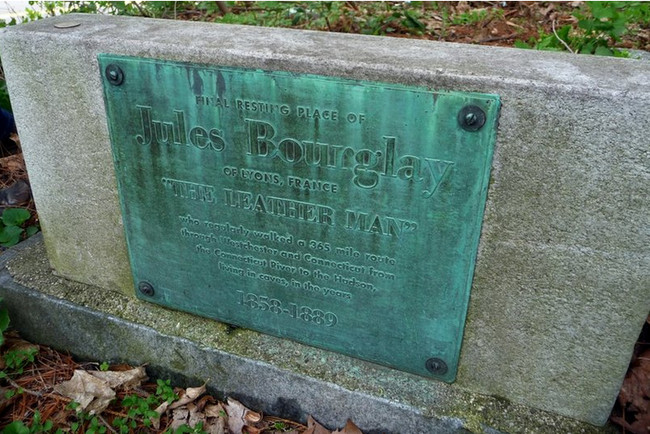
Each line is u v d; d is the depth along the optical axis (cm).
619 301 156
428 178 158
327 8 379
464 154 151
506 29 371
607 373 168
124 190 202
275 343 210
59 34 186
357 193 168
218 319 217
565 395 177
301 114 163
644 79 140
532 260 160
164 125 183
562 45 291
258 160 176
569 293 161
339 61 155
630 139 137
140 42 175
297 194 176
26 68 196
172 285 216
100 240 223
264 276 198
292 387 202
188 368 219
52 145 209
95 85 189
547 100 140
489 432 179
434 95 147
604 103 135
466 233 162
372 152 160
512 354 177
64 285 239
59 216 225
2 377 223
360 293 186
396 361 194
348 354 201
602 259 153
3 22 400
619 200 144
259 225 188
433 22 382
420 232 167
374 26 360
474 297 173
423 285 175
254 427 209
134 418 211
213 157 182
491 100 143
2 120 345
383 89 151
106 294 234
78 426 207
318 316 198
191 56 170
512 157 149
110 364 235
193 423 209
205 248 202
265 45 169
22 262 251
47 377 230
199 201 192
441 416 184
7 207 302
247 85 165
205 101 173
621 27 270
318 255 185
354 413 196
